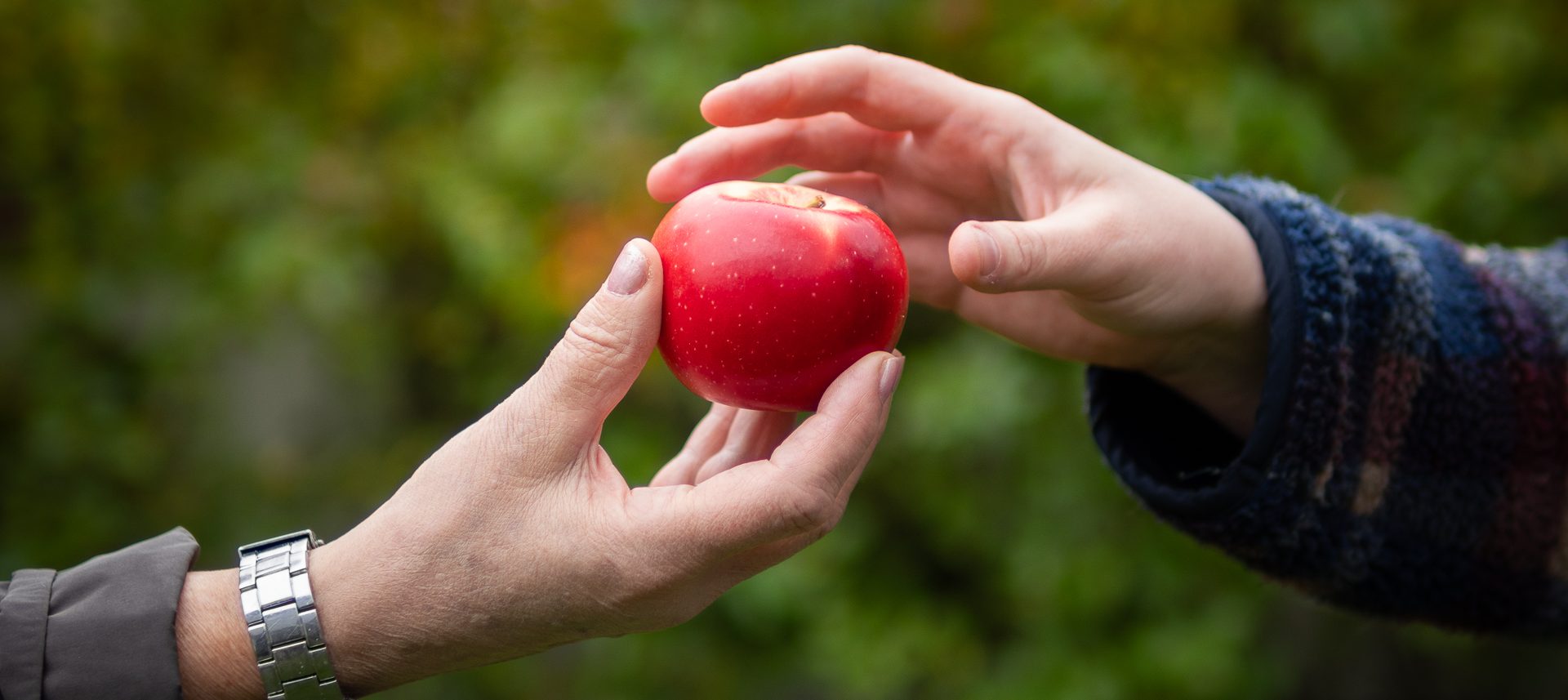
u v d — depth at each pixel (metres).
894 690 2.95
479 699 3.12
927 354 2.80
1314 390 1.23
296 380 3.41
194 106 3.19
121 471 3.17
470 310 3.29
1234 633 2.70
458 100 3.23
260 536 3.20
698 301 1.11
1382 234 1.32
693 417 2.98
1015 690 2.74
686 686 3.02
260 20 3.17
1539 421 1.30
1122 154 1.31
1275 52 2.76
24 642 1.04
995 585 2.98
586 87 2.72
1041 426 2.70
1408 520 1.30
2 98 3.06
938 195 1.47
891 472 2.93
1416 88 2.78
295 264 2.88
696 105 2.57
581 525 1.07
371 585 1.08
